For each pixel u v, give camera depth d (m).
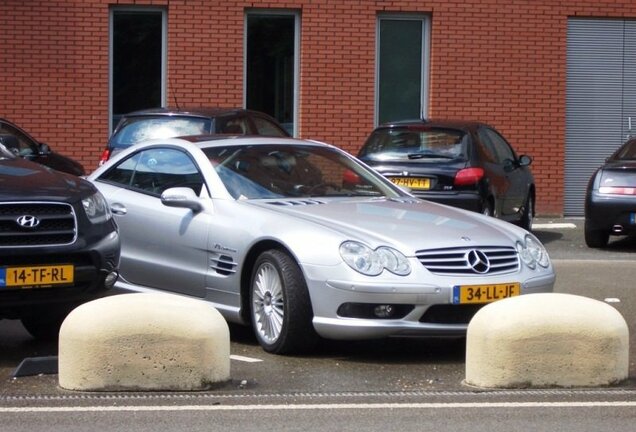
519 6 21.70
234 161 10.52
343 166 10.98
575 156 22.23
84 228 9.05
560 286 13.47
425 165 15.46
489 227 9.66
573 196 22.31
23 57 20.61
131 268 10.70
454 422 7.29
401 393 8.12
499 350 8.27
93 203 9.30
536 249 9.62
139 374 8.10
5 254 8.63
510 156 17.89
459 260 8.98
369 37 21.39
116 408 7.59
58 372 8.45
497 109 21.80
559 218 21.98
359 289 8.71
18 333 10.55
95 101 20.86
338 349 9.70
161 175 10.75
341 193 10.55
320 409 7.62
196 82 21.09
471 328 8.42
